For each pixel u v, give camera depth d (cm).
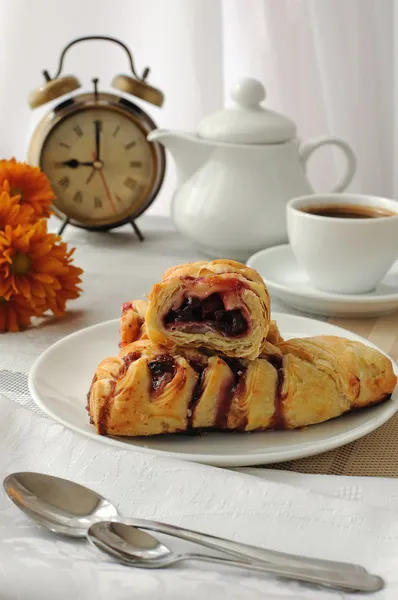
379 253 81
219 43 146
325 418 63
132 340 67
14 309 78
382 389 64
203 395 62
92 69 152
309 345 65
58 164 96
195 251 96
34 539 54
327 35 138
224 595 50
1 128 155
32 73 151
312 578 51
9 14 147
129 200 98
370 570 52
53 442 60
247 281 62
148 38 149
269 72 144
